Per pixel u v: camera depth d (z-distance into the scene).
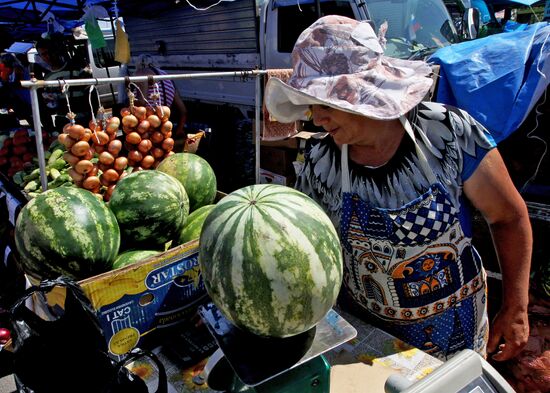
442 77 3.55
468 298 1.68
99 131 2.25
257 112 2.66
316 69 1.42
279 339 1.19
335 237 1.18
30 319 1.20
